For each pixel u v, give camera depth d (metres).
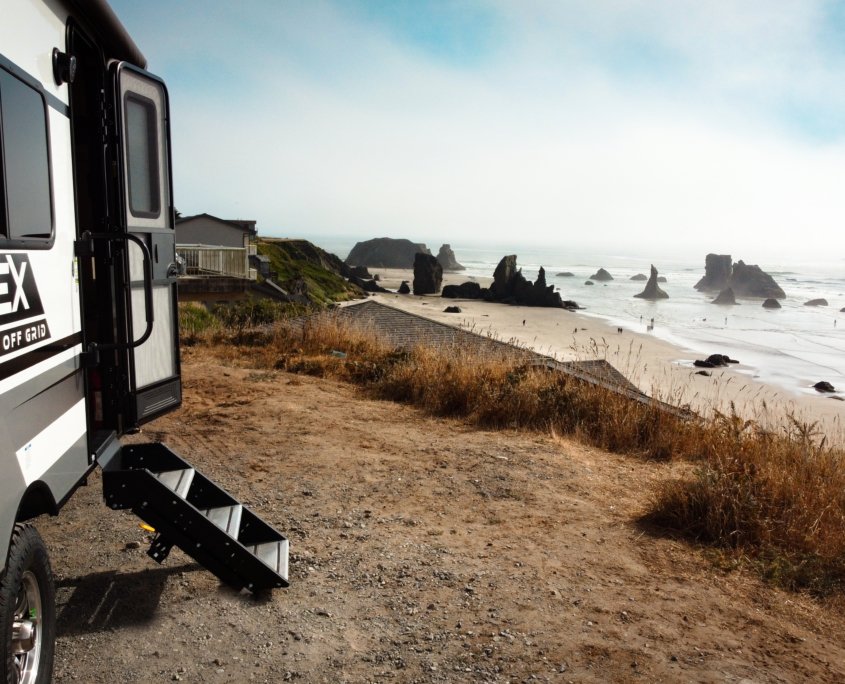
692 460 7.66
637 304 98.38
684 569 4.63
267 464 6.59
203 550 3.89
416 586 4.20
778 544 5.04
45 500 3.24
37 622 3.00
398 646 3.52
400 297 102.62
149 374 4.71
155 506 3.82
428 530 5.16
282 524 5.14
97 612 3.74
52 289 3.31
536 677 3.26
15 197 2.90
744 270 124.19
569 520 5.50
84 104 4.17
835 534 5.08
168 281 4.88
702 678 3.28
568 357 42.34
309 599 4.00
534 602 4.03
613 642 3.60
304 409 8.96
